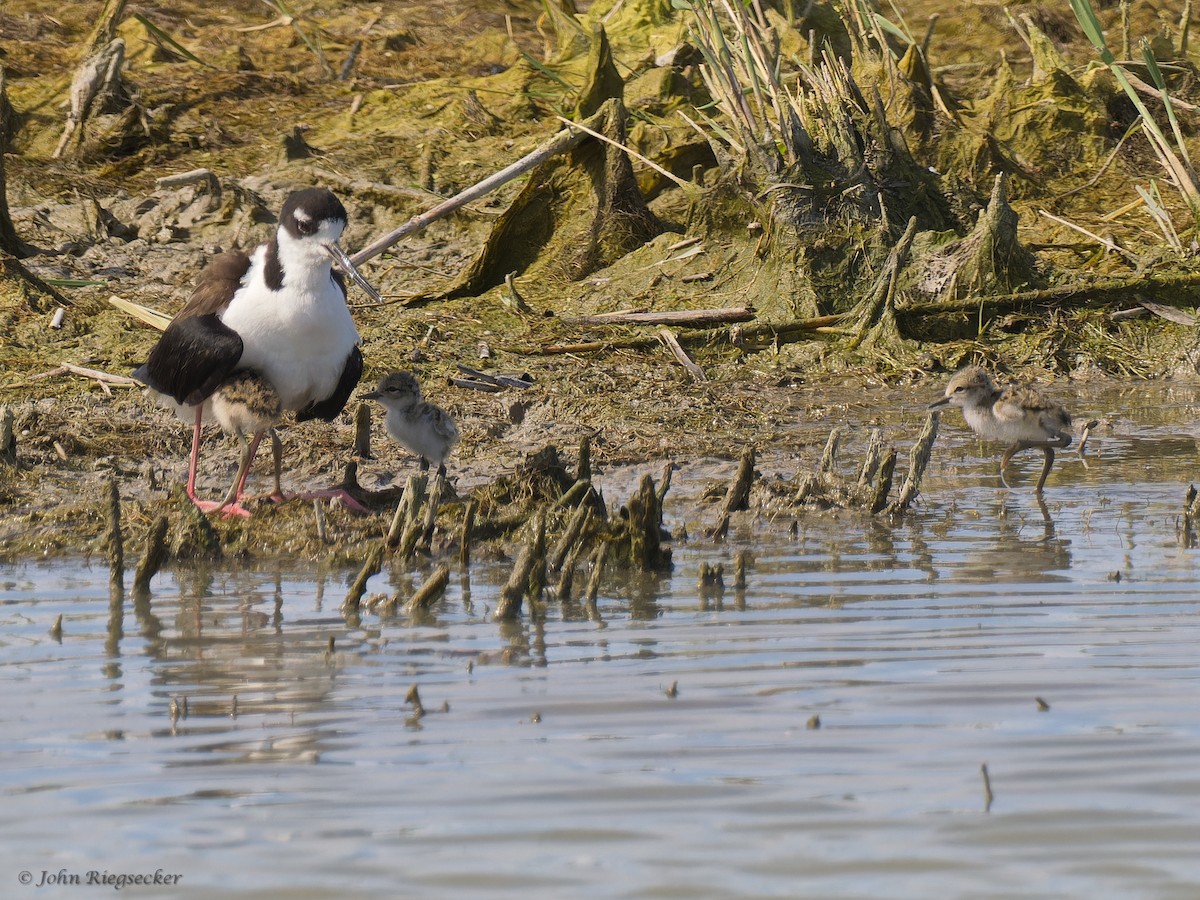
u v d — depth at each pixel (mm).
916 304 21109
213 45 33156
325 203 12766
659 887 6090
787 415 18172
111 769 7449
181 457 16031
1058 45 33938
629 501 11727
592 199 23172
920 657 9156
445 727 7996
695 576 11570
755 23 25188
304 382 13328
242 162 26781
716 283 21984
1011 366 20562
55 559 12422
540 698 8469
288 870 6289
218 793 7121
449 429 14750
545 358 20031
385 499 13844
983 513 13680
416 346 20047
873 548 12414
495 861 6348
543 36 34781
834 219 21797
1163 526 12922
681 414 17922
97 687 8828
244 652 9586
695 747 7621
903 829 6590
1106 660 9008
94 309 20703
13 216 24359
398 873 6246
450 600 10969
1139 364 20625
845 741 7664
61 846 6555
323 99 29812
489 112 28297
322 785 7195
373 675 9008
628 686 8672
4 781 7297
